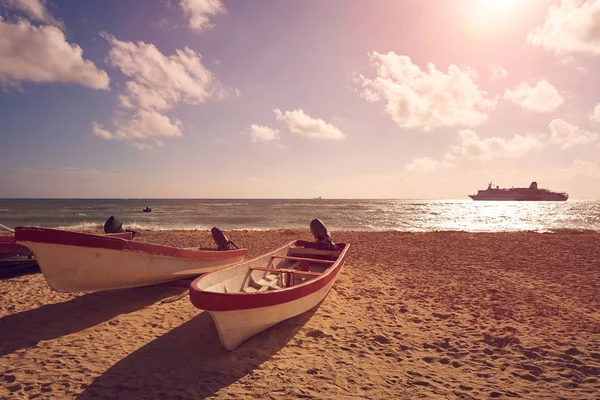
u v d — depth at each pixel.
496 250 13.95
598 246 15.12
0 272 8.67
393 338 4.98
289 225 29.31
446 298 7.05
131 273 6.20
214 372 3.94
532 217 43.16
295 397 3.44
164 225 28.70
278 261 7.83
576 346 4.71
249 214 44.97
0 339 4.78
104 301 6.57
